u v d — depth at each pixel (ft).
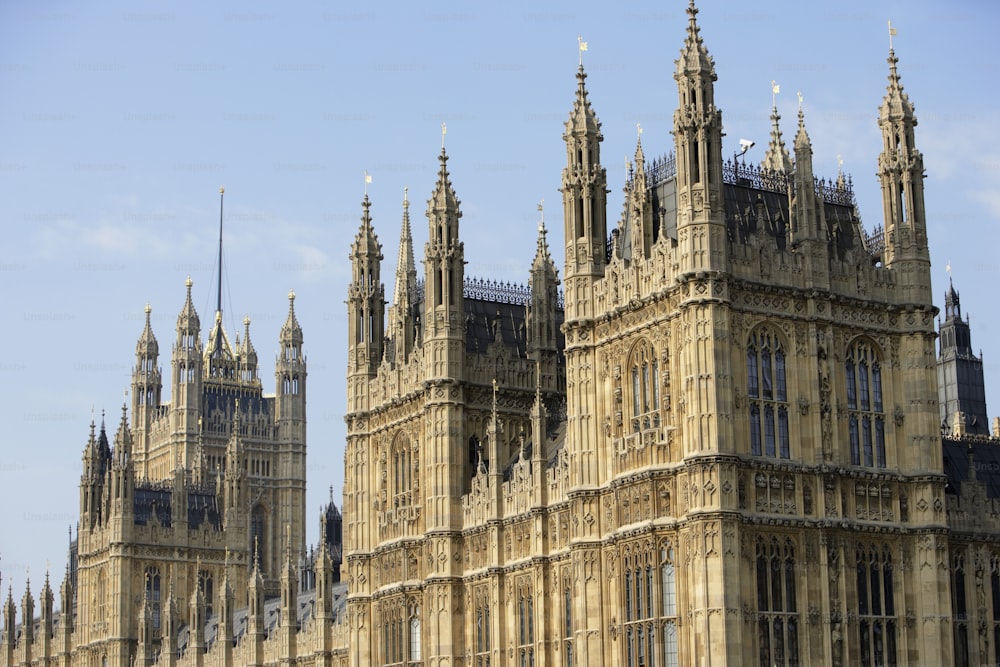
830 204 280.51
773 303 255.50
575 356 275.80
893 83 272.92
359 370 345.31
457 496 313.94
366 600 335.06
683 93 256.32
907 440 263.29
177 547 551.59
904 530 258.78
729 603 240.12
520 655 294.25
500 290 344.49
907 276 267.39
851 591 251.80
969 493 276.41
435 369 317.83
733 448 245.86
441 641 309.63
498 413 321.52
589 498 270.26
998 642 273.54
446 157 326.85
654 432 257.96
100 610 552.00
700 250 250.98
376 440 339.77
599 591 267.39
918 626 257.14
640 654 257.14
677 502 252.01
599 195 281.33
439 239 322.34
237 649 460.14
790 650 245.24
